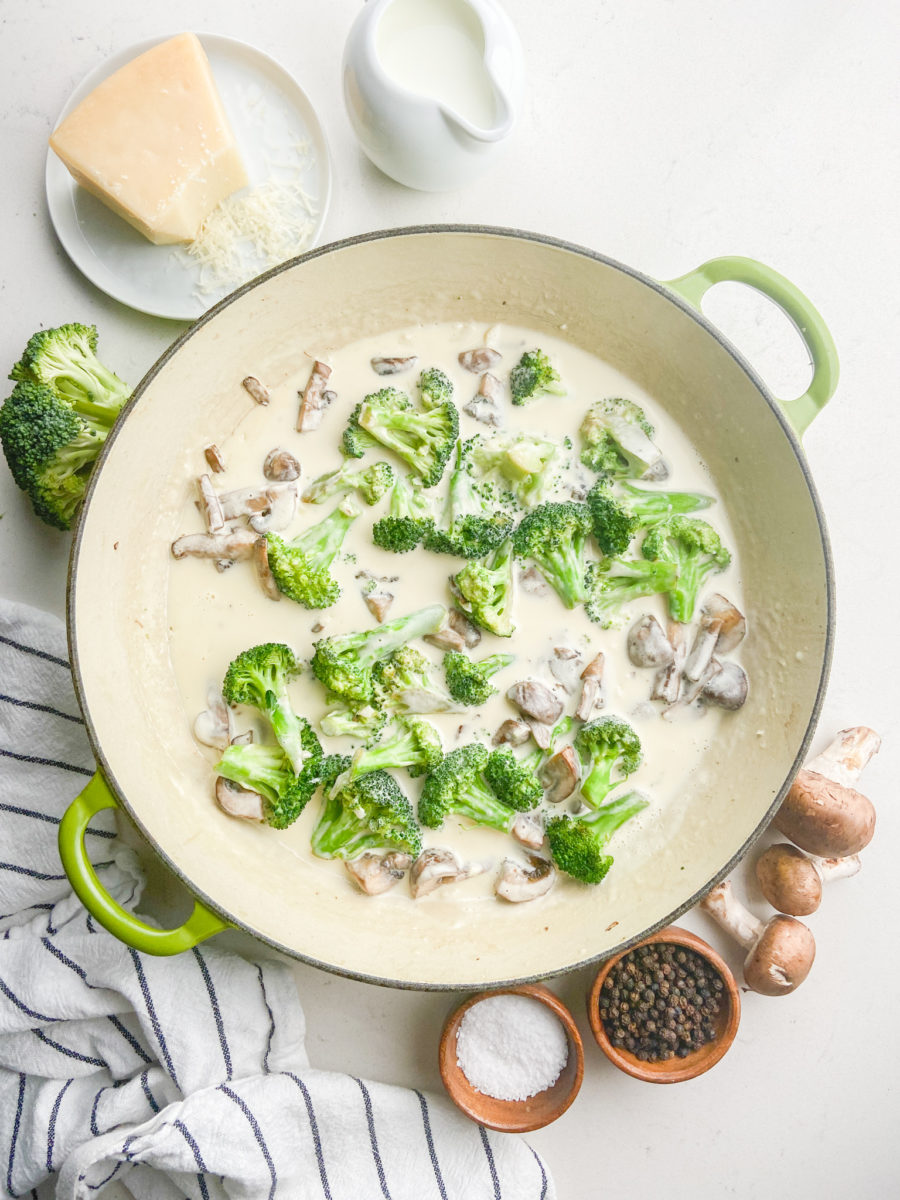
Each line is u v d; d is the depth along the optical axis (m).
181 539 0.57
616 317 0.57
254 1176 0.57
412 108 0.54
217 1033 0.58
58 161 0.58
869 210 0.62
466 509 0.57
